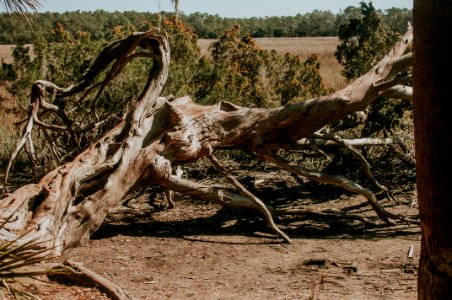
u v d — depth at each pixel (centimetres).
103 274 668
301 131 928
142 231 879
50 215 735
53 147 964
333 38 8794
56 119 1149
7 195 816
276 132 930
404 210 1005
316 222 947
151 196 1047
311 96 1451
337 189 1150
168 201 1014
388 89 992
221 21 6525
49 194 754
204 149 895
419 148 324
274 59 1549
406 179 1177
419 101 319
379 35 1520
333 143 1058
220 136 908
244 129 914
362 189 902
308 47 5812
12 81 1261
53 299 530
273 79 1520
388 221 907
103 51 927
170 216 973
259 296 593
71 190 777
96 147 841
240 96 1362
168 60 916
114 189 811
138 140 850
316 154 1112
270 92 1433
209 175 1241
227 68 1459
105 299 555
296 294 598
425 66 313
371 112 1211
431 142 316
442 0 305
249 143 927
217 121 906
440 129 313
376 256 749
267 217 862
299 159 1305
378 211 905
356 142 1075
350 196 1109
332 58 3750
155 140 865
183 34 1464
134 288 620
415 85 321
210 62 1446
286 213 905
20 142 879
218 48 1623
